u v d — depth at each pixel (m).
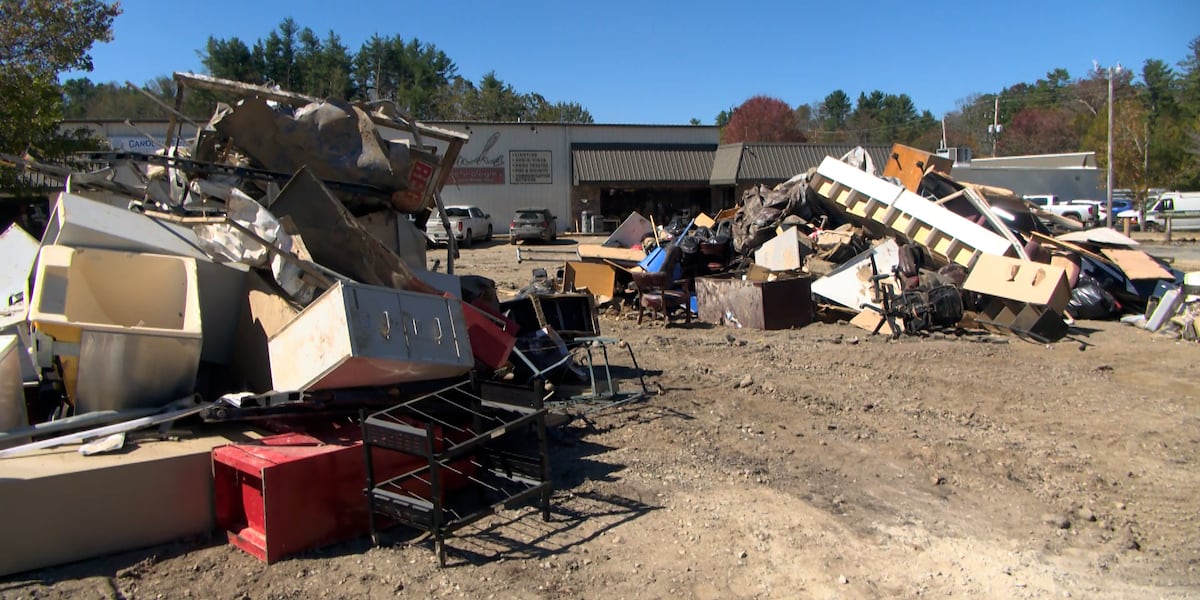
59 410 4.73
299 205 5.96
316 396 4.68
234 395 4.71
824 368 9.23
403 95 74.62
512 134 41.38
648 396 7.81
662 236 15.81
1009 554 4.71
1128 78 73.12
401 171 7.73
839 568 4.48
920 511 5.29
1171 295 11.90
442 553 4.28
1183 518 5.23
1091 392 8.33
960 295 11.57
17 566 3.90
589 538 4.74
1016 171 43.94
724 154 42.34
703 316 12.75
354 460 4.59
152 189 6.92
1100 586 4.36
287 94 7.67
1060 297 10.91
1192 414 7.54
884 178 14.89
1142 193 38.00
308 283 5.23
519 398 5.41
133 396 4.73
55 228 5.42
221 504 4.48
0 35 15.86
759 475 5.84
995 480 5.84
